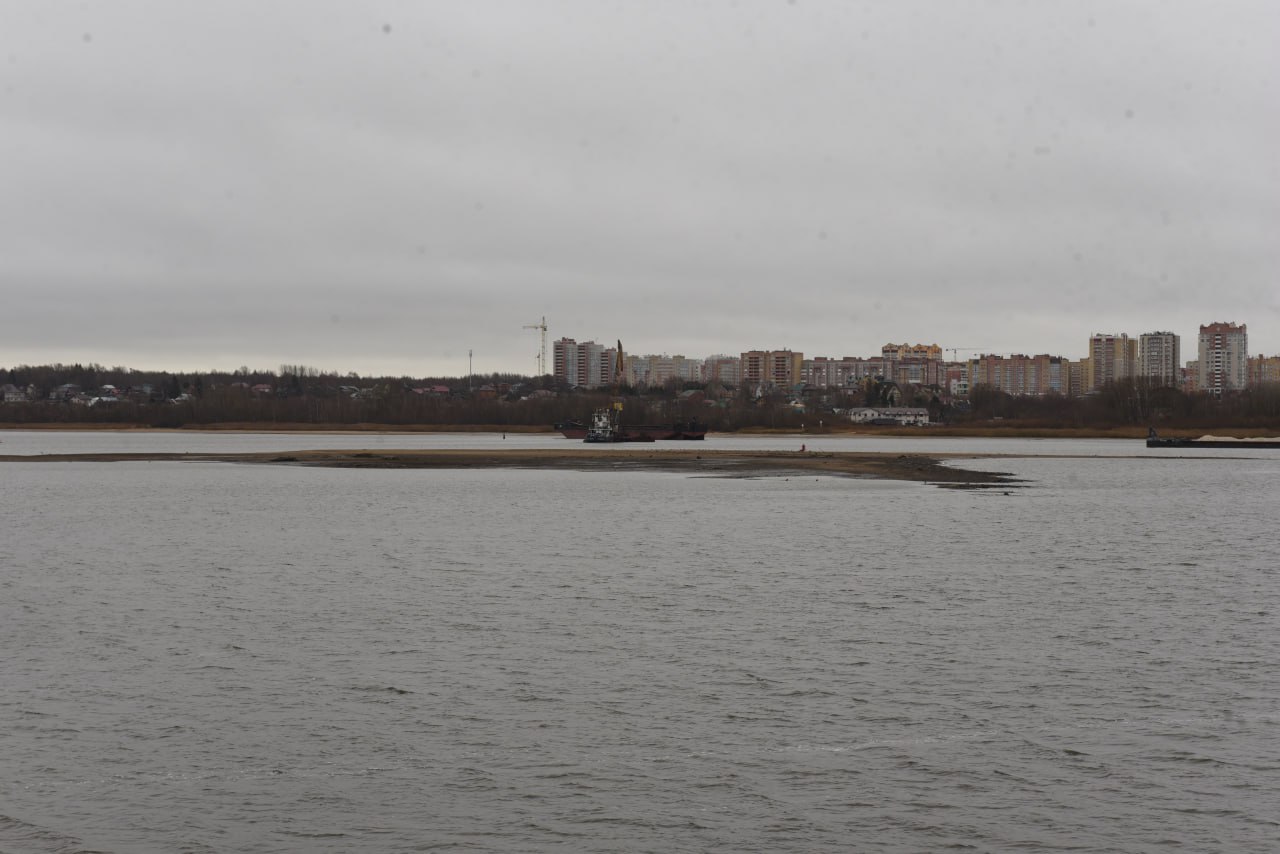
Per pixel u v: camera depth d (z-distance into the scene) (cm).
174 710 2517
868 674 2831
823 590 4062
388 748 2277
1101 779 2119
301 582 4278
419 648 3108
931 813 1969
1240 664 2941
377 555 5084
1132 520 6700
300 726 2408
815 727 2408
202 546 5447
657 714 2498
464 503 8050
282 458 14538
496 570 4584
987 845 1850
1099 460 14888
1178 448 19075
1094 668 2894
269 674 2825
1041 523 6494
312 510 7519
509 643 3169
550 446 19362
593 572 4522
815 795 2045
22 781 2095
